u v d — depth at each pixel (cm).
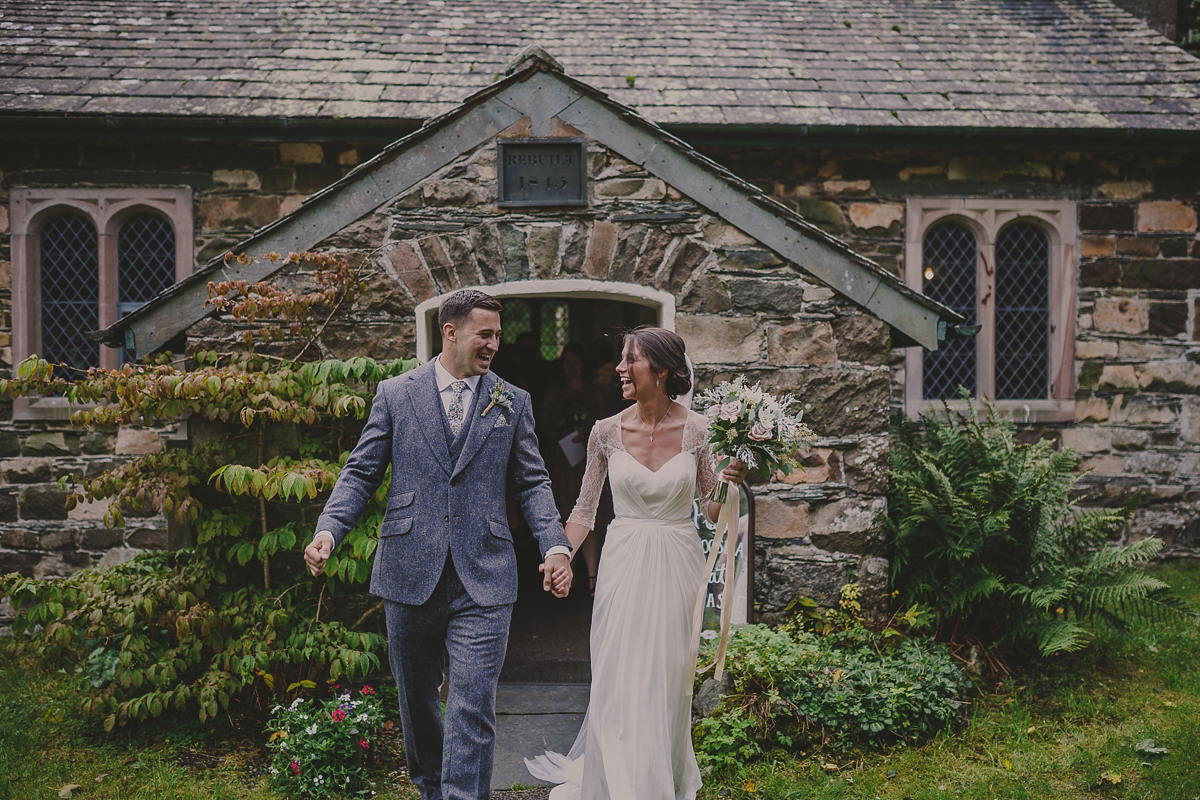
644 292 444
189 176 636
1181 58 720
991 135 633
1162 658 459
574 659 478
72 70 633
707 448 314
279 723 362
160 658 382
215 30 709
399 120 598
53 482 628
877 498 459
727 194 444
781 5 809
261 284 400
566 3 796
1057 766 350
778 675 383
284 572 427
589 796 291
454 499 275
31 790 336
